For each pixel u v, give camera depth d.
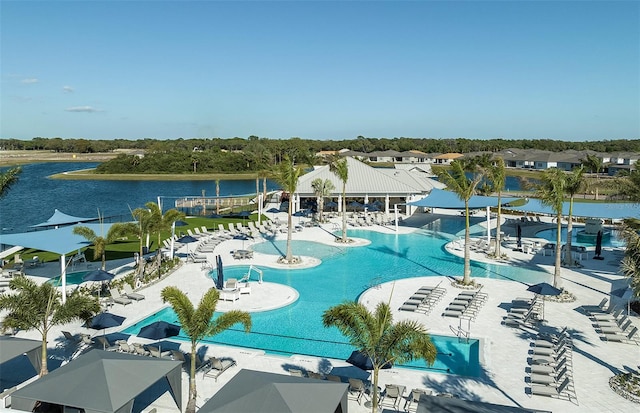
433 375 18.86
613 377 18.25
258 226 51.88
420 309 26.58
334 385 13.97
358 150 194.12
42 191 102.56
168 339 22.70
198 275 34.00
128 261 37.88
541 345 20.55
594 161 96.25
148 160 140.12
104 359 15.09
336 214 60.91
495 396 17.14
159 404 16.88
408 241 46.69
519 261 38.19
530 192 78.88
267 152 136.62
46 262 37.34
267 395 13.23
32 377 18.84
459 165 31.08
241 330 24.16
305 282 33.06
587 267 35.94
